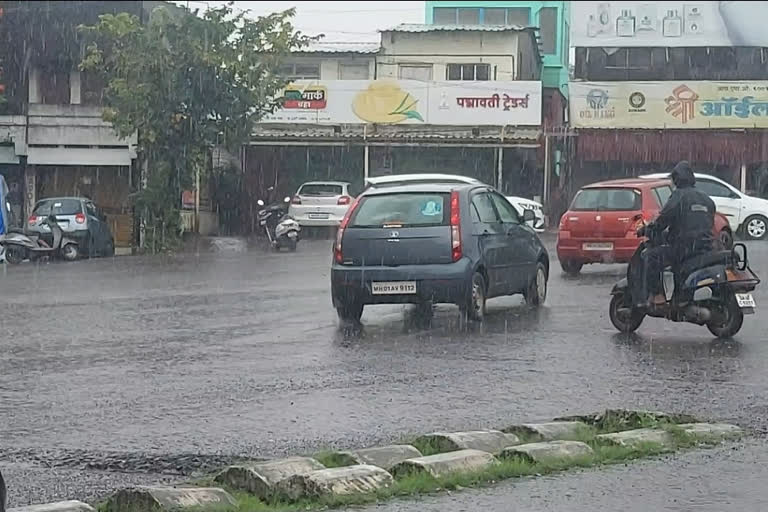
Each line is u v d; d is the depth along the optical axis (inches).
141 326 665.0
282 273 1010.1
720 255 600.1
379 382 491.2
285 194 1843.0
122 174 1777.8
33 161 1755.7
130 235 1736.0
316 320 685.3
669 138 1775.3
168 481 344.5
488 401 453.4
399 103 1771.7
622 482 332.8
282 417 426.0
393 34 1887.3
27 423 418.3
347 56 1892.2
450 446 369.1
